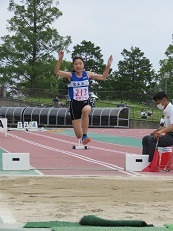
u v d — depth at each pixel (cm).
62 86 9550
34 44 8412
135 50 11406
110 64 1260
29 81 8562
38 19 8494
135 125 6531
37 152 2312
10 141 3198
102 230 670
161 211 854
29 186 1149
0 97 7631
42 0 8494
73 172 1492
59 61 1243
